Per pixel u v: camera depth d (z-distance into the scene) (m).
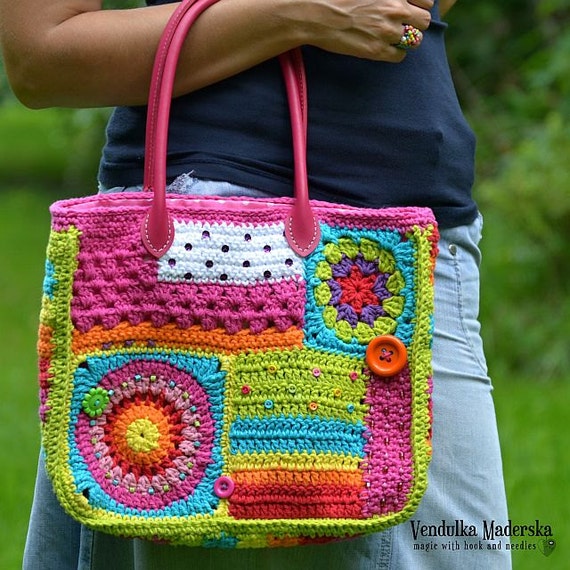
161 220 2.11
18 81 2.22
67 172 14.45
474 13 8.88
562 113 7.62
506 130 7.89
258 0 2.14
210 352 2.13
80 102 2.24
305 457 2.12
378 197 2.26
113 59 2.15
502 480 2.43
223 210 2.14
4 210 13.95
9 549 4.23
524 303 7.00
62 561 2.46
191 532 2.10
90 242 2.11
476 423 2.37
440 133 2.29
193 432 2.13
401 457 2.16
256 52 2.16
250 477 2.12
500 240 6.99
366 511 2.14
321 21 2.13
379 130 2.25
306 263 2.16
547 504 4.57
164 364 2.13
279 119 2.22
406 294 2.18
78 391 2.10
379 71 2.26
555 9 8.20
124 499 2.12
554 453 5.14
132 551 2.42
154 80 2.14
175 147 2.22
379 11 2.14
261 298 2.13
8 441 5.59
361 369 2.17
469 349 2.40
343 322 2.17
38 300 9.50
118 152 2.32
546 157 6.90
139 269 2.11
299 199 2.15
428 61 2.34
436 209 2.31
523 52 8.70
